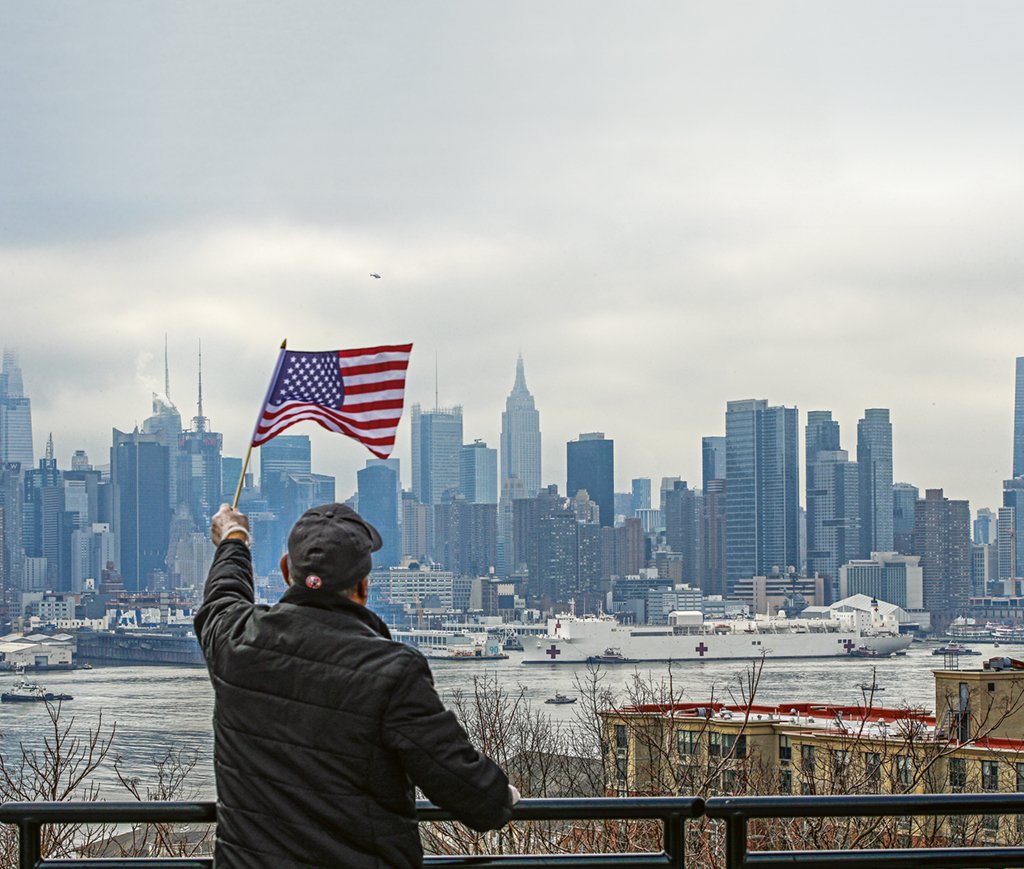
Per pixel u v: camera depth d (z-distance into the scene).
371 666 4.73
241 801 4.79
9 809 5.11
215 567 5.38
